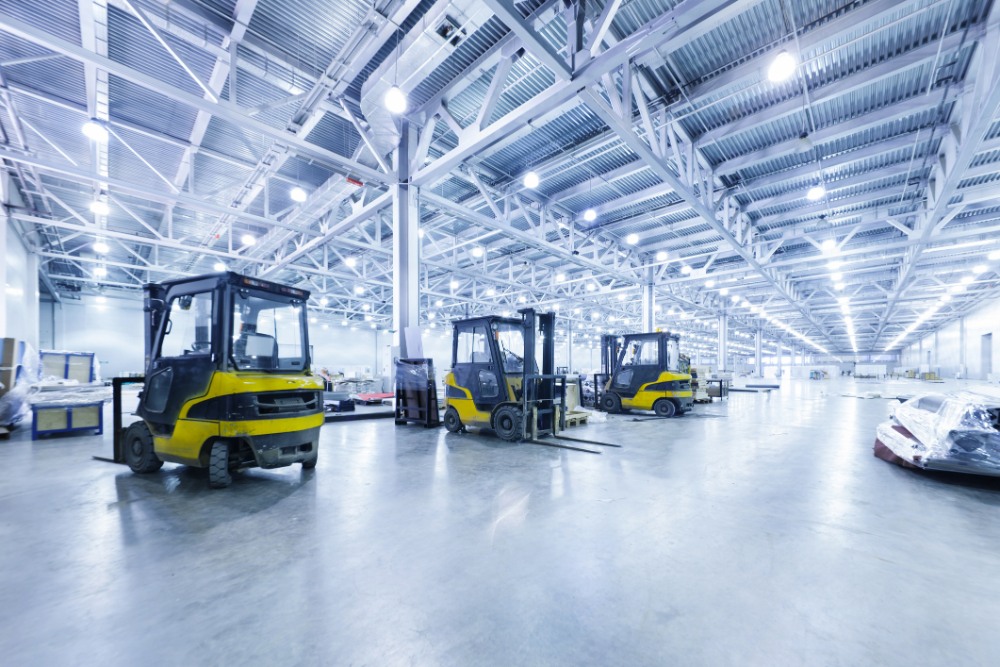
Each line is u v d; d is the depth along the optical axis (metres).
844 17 5.34
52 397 7.48
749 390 23.84
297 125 7.98
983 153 8.22
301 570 2.64
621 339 12.30
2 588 2.43
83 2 5.14
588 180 10.07
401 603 2.27
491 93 6.32
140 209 11.38
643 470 5.23
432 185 9.74
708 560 2.80
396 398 8.88
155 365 4.86
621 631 2.04
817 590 2.45
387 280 18.73
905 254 13.76
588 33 5.82
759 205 10.70
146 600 2.31
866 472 5.25
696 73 6.56
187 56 6.29
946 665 1.84
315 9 5.53
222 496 4.11
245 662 1.82
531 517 3.57
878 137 7.98
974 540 3.19
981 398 4.90
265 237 13.27
